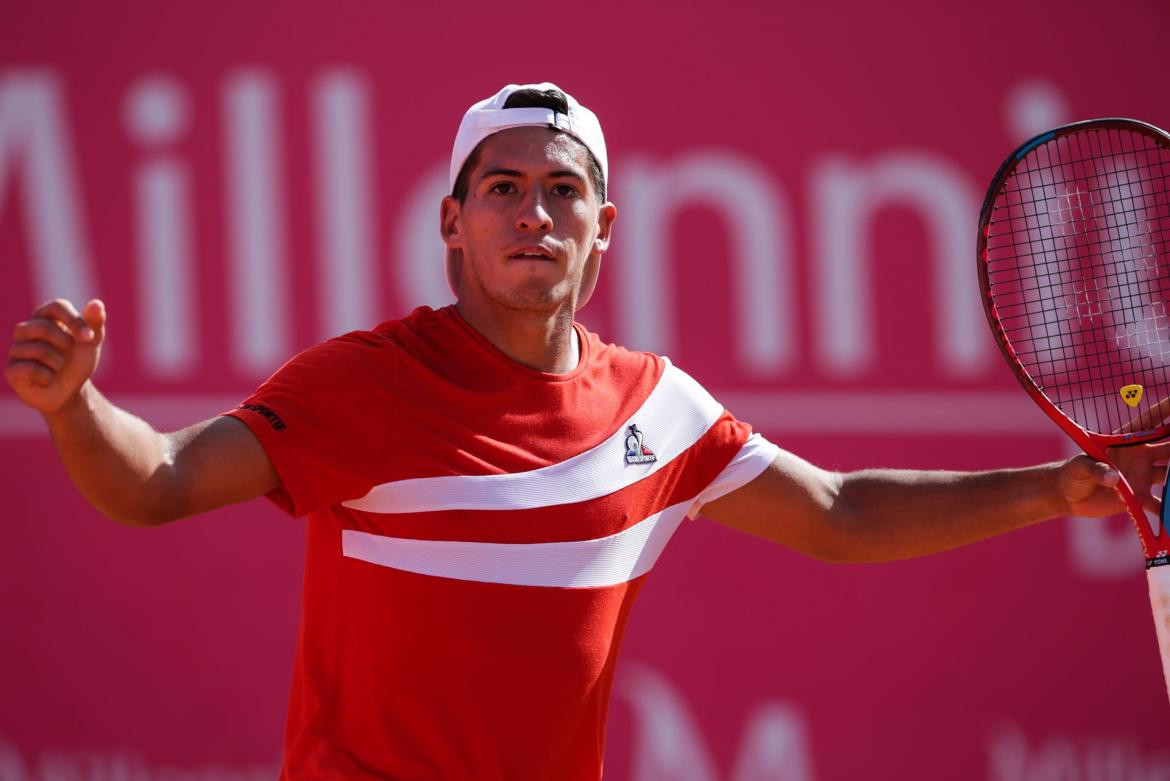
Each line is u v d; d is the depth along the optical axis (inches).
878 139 799.1
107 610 725.3
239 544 739.4
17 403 725.3
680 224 780.6
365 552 343.0
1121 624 792.9
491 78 772.6
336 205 753.0
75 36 738.8
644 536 376.8
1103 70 822.5
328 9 760.3
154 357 733.3
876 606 776.3
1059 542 793.6
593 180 383.9
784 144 791.7
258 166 747.4
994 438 788.6
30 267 729.0
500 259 363.9
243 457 323.0
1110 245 732.0
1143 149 804.6
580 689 356.5
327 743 348.2
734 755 755.4
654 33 789.2
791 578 770.8
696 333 776.3
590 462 363.3
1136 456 406.3
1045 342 791.1
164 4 746.8
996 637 783.1
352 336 360.5
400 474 340.8
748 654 762.8
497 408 356.2
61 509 725.9
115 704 722.2
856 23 804.6
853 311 787.4
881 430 782.5
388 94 761.6
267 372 741.9
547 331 370.6
